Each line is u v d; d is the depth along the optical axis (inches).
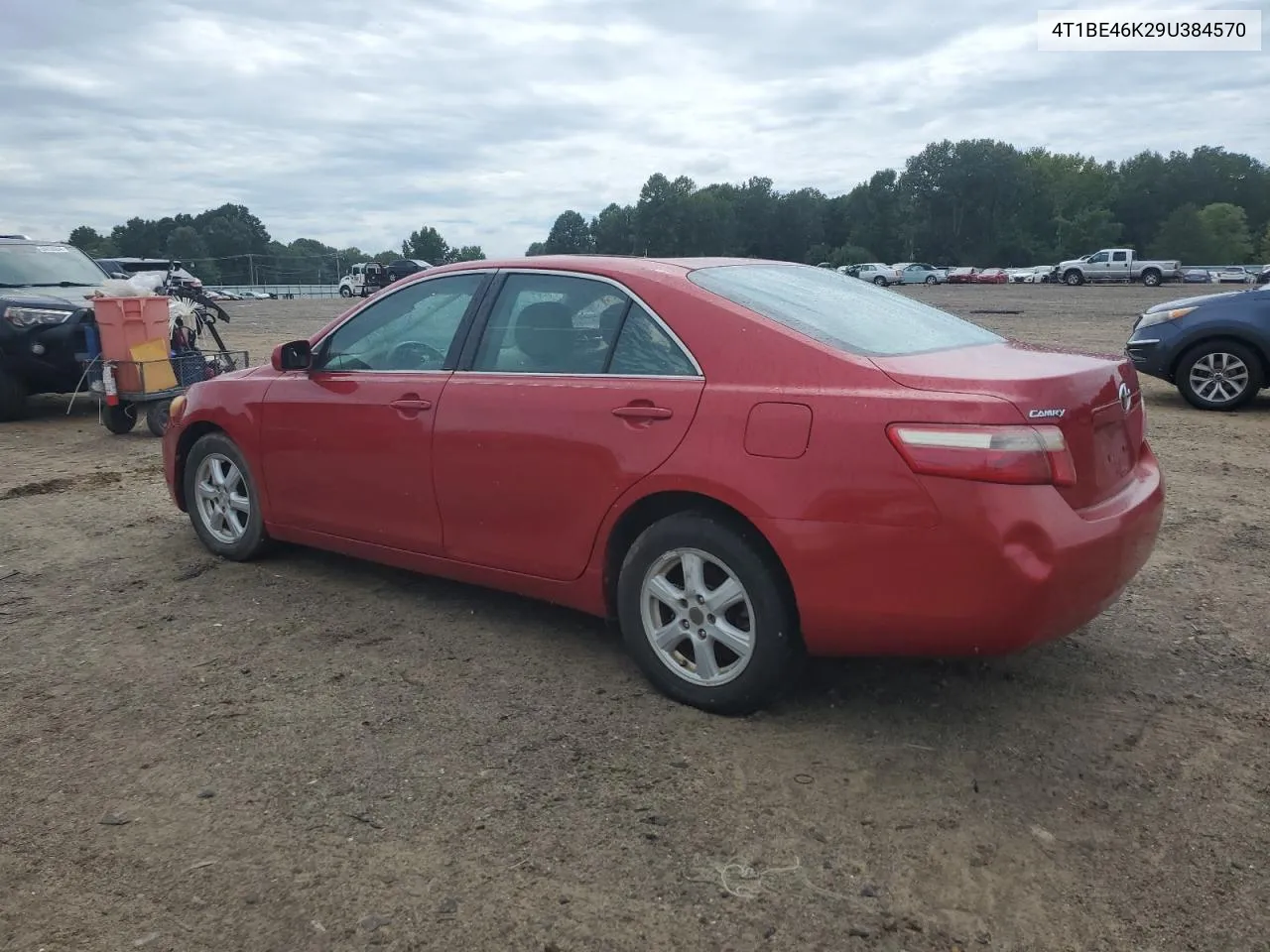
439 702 142.9
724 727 134.7
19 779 122.9
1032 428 116.3
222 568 203.6
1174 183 4557.1
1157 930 95.7
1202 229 4119.1
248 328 933.8
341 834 111.0
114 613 179.0
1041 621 117.3
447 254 4106.8
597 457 142.6
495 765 125.4
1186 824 112.7
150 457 326.6
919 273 2630.4
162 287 434.3
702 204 4328.3
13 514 250.2
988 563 115.4
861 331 140.4
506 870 104.8
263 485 195.5
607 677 150.9
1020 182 4276.6
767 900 99.9
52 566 206.4
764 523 126.6
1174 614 174.7
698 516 134.6
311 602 183.6
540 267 160.2
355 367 181.8
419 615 177.2
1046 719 136.9
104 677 151.9
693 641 138.1
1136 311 1032.2
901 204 4569.4
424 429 163.9
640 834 110.7
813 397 125.7
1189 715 137.9
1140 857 106.9
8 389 393.4
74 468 308.2
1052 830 111.7
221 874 104.6
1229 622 171.0
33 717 139.1
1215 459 300.8
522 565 156.2
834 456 122.4
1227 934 95.1
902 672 151.2
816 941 94.3
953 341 148.0
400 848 108.6
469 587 192.1
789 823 112.7
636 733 133.3
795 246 4815.5
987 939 94.7
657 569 139.9
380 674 152.4
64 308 394.0
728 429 130.6
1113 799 117.7
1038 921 97.0
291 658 158.6
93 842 110.1
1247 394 386.0
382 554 178.5
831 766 124.9
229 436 200.8
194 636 168.1
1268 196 4562.0
